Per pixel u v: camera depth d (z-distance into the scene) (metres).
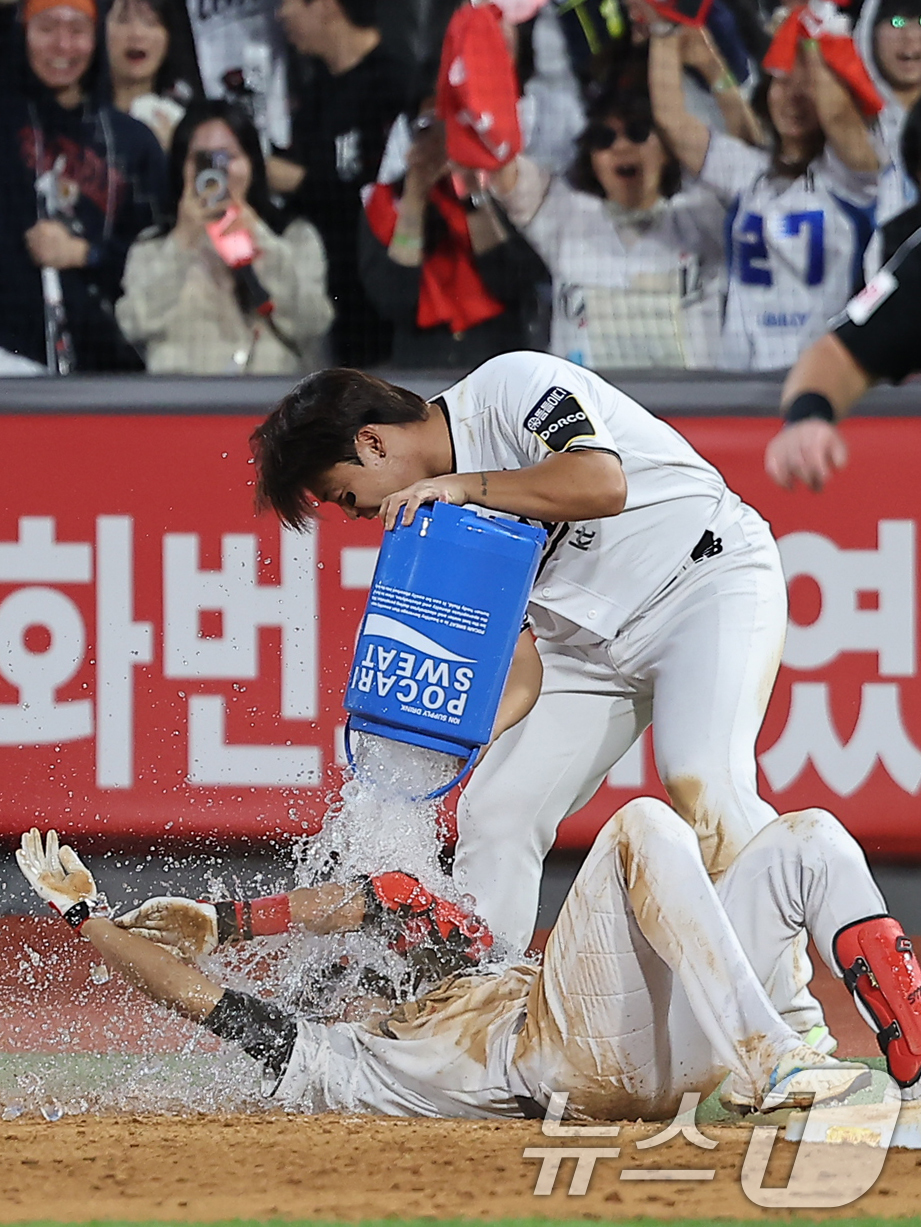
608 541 11.25
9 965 15.24
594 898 8.55
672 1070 8.77
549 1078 8.78
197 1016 9.24
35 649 18.09
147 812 17.94
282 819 17.92
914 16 18.66
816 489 13.66
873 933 8.37
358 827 9.95
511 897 11.84
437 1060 9.09
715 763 10.95
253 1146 8.47
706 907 8.14
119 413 18.17
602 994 8.55
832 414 13.71
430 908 9.58
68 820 17.92
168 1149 8.41
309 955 9.67
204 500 18.11
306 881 10.18
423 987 9.50
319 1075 9.24
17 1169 8.08
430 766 9.73
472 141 18.11
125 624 18.08
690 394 18.05
